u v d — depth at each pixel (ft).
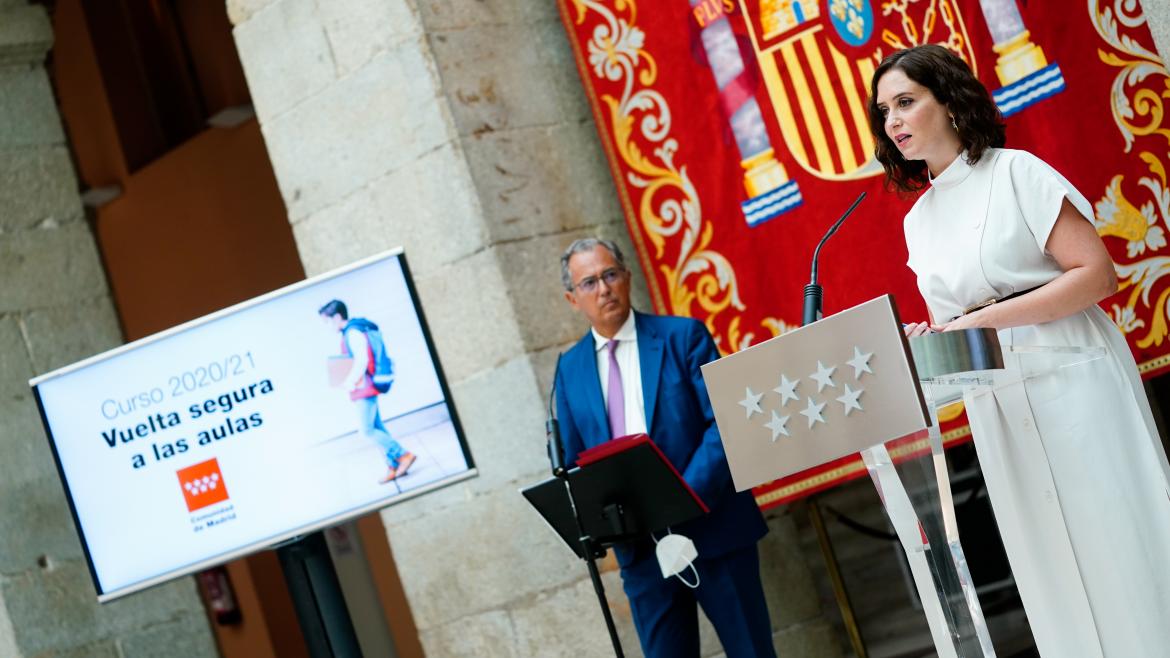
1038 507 9.20
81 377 15.10
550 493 12.29
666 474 11.88
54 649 19.56
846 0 16.28
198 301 33.50
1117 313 15.16
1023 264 9.53
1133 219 15.12
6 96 21.07
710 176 17.10
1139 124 15.08
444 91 17.46
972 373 8.42
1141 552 9.05
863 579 17.60
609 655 16.87
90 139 35.14
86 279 21.22
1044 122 15.44
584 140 18.15
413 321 14.39
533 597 17.33
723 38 16.98
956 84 9.66
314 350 14.60
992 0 15.61
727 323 17.04
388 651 26.68
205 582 33.37
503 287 17.20
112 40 34.09
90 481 15.12
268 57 19.02
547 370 17.22
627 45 17.48
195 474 14.89
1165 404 17.22
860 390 7.99
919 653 17.10
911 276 16.14
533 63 18.07
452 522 17.94
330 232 18.78
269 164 30.76
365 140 18.25
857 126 16.28
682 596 13.29
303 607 14.80
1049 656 9.35
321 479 14.60
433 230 17.76
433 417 14.34
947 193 9.88
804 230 16.65
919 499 8.49
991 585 17.02
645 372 13.34
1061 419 9.14
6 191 20.75
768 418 8.23
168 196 33.47
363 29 18.04
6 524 19.66
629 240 18.08
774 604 17.49
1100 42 15.24
